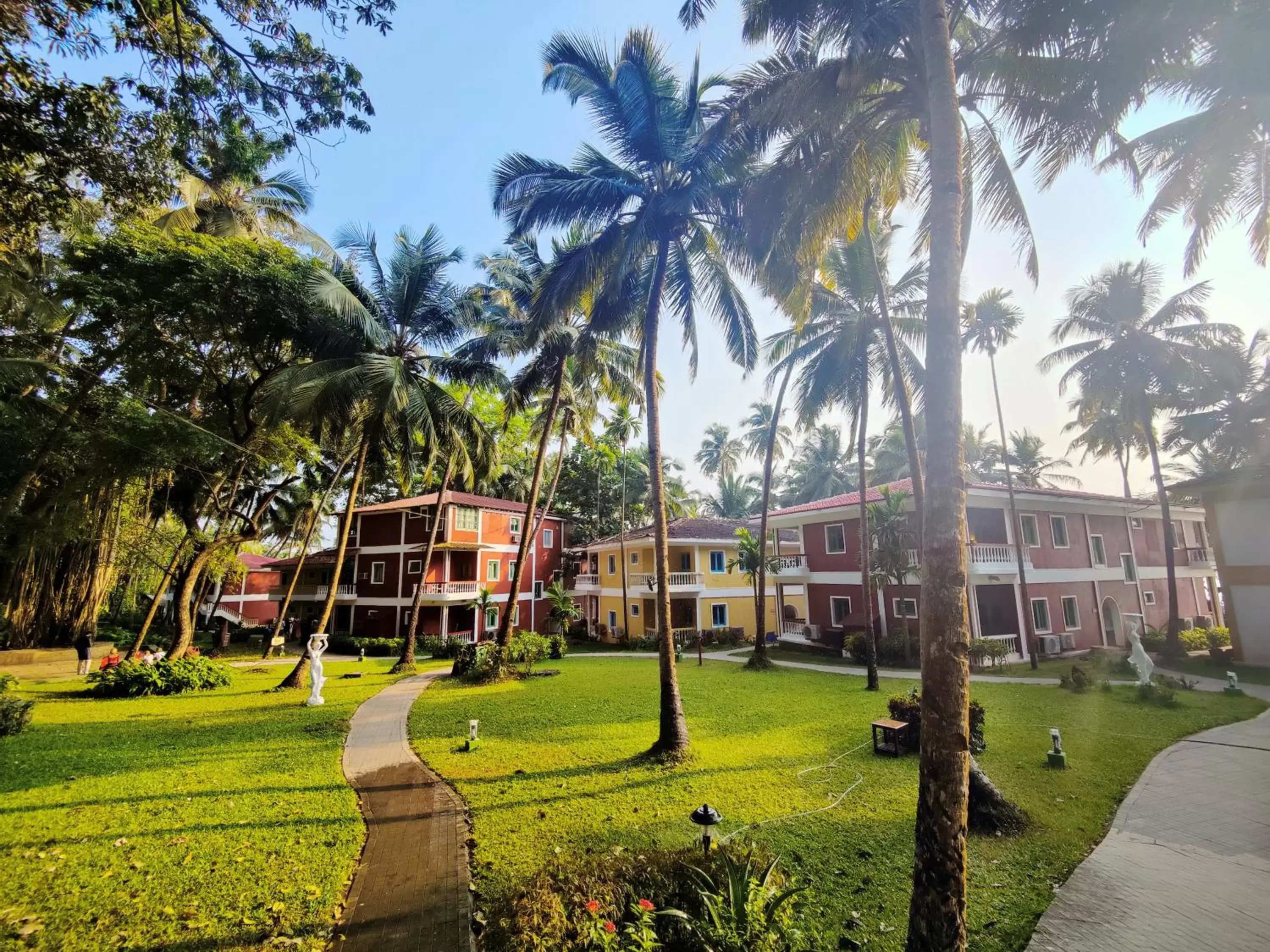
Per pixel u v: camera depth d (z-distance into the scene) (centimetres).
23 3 576
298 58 659
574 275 1010
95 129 668
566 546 4231
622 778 777
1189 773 772
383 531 3231
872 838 580
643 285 1136
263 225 2105
